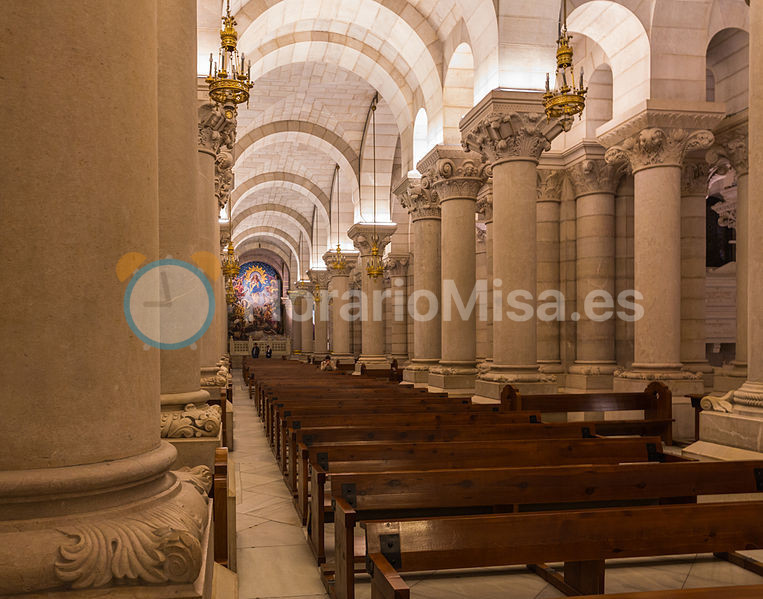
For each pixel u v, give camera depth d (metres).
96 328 2.27
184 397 5.43
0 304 2.14
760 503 3.57
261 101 21.61
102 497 2.26
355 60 17.14
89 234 2.25
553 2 11.40
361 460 5.38
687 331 13.89
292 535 5.84
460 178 14.05
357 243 23.50
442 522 3.18
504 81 11.28
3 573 1.98
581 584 3.88
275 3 14.20
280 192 34.59
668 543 3.44
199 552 2.15
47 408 2.18
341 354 28.77
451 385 13.78
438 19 14.24
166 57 5.59
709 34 12.11
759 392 5.82
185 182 5.66
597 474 4.45
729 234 19.70
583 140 14.59
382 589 2.60
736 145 12.49
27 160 2.17
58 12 2.22
